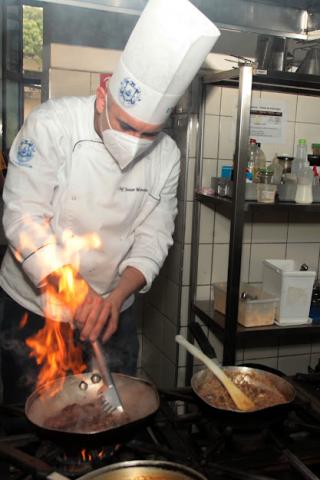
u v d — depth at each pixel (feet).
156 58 3.88
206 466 3.08
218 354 7.85
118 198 4.85
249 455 3.28
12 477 2.99
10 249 5.02
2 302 5.21
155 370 8.39
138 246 5.05
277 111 7.39
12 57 9.16
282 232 7.83
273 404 3.52
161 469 2.68
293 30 5.20
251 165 6.81
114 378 3.74
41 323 4.99
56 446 3.16
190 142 7.09
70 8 6.60
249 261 7.79
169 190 5.31
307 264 8.09
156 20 3.87
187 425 3.70
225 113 7.16
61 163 4.56
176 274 7.54
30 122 4.39
